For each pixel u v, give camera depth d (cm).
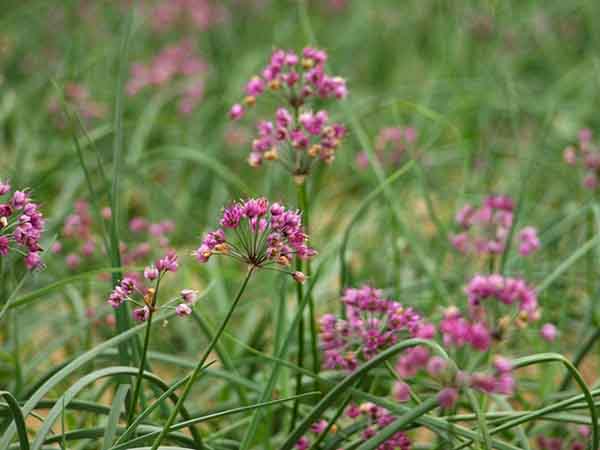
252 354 458
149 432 295
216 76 855
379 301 305
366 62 943
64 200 590
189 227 616
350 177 726
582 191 593
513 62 852
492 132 748
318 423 330
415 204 680
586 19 907
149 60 879
